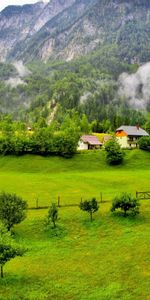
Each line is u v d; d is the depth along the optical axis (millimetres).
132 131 179625
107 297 42219
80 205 70688
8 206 63969
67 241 60750
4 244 47906
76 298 42250
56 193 89312
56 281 46375
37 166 132750
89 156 140875
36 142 143750
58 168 131375
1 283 45625
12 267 51062
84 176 111562
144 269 48438
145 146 147000
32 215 72375
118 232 63156
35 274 48500
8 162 137375
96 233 63656
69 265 51094
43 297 42406
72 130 169750
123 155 137250
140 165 132750
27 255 55062
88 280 46500
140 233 61500
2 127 186875
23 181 104000
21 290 43938
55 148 141625
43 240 61594
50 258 53812
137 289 43594
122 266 49812
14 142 144375
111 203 78875
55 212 67188
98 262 51625
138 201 77375
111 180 104500
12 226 65562
